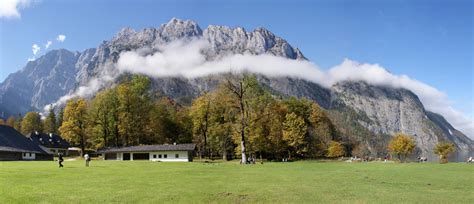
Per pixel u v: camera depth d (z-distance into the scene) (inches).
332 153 4798.2
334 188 1054.4
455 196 920.3
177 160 4084.6
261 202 837.2
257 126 3973.9
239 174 1549.0
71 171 1664.6
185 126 5206.7
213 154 4753.9
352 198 885.8
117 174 1512.1
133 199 857.5
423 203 826.2
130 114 4557.1
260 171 1750.7
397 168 2030.0
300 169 1929.1
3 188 1005.2
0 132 3905.0
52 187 1045.8
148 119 4904.0
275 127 4237.2
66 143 6614.2
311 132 4857.3
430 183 1190.9
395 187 1086.4
